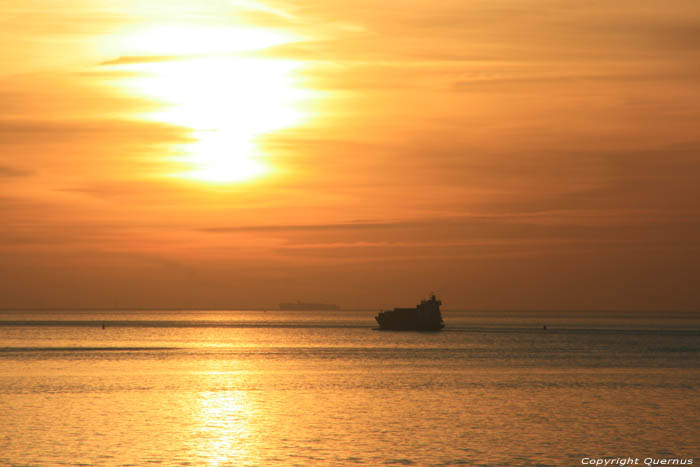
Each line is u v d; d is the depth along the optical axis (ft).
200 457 456.86
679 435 526.16
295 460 451.94
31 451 469.16
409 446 489.67
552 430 542.98
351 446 488.85
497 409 639.35
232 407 645.92
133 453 465.88
